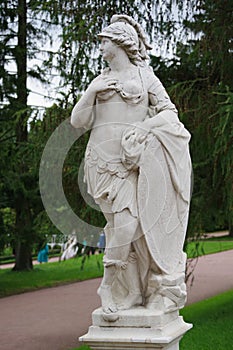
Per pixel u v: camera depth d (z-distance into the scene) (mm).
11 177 16750
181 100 9984
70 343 9016
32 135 12195
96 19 9938
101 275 19562
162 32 10547
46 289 16922
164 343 3936
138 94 4230
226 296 12930
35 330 10234
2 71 16750
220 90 9703
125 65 4336
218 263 20922
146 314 4059
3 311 12852
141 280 4277
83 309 12492
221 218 10859
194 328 9273
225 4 10039
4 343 9227
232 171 9414
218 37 9914
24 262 20734
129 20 4465
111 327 4105
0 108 16109
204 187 10531
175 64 10875
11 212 18422
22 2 17938
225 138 8852
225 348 7879
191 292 14086
